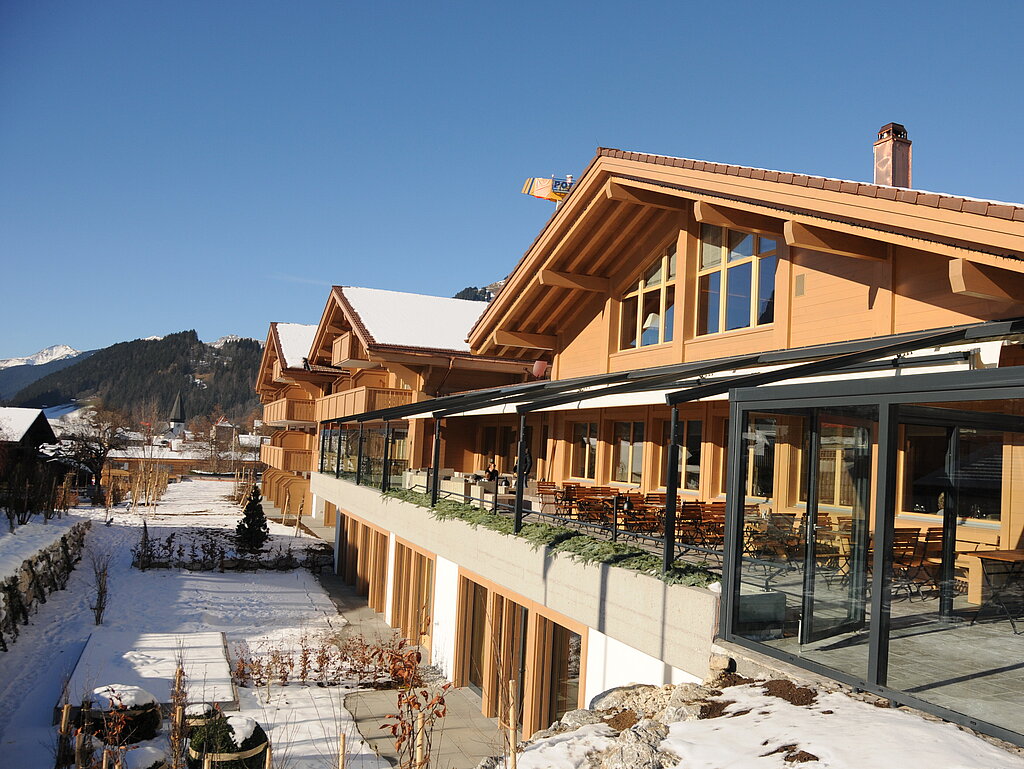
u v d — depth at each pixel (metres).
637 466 19.92
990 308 10.13
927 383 6.77
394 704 16.64
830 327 12.95
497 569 14.42
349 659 19.58
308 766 13.10
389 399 31.34
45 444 70.44
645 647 9.81
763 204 11.92
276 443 60.50
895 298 11.70
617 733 7.52
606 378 13.98
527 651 13.45
